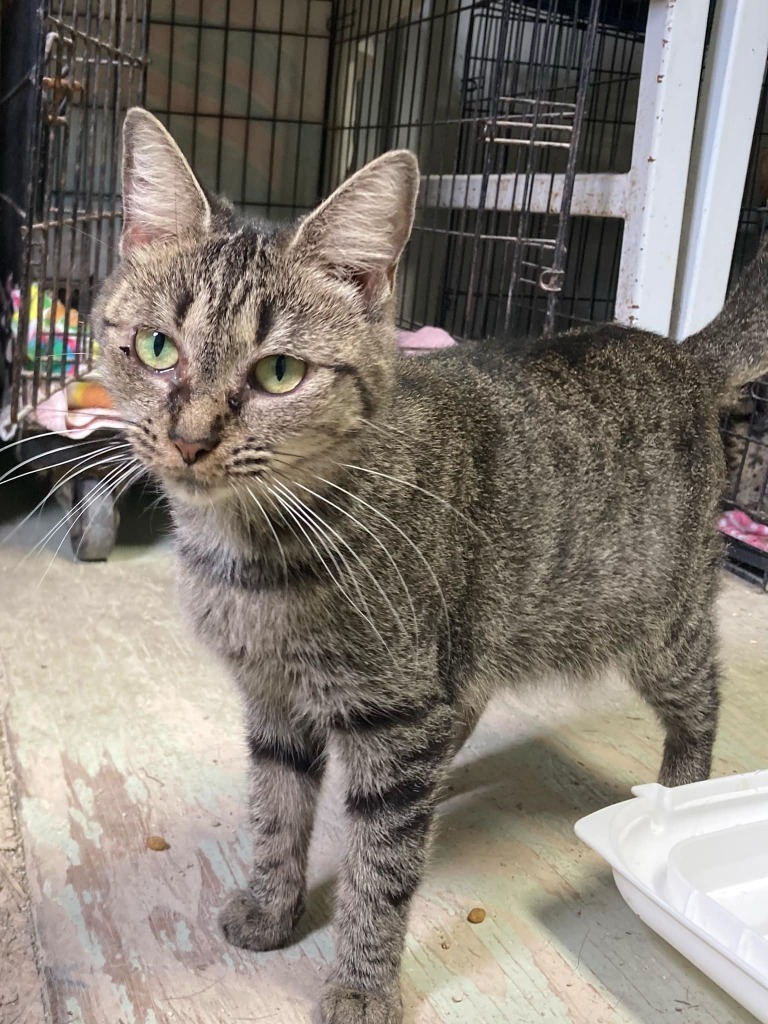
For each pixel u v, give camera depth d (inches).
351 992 15.9
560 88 37.9
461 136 41.4
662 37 29.5
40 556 31.4
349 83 47.7
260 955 17.3
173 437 14.0
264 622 15.6
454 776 23.0
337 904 16.6
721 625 31.0
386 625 15.4
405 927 16.3
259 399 14.4
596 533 19.1
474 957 17.6
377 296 15.8
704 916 16.0
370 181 15.1
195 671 25.5
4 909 17.5
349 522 15.5
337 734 16.3
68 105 27.9
